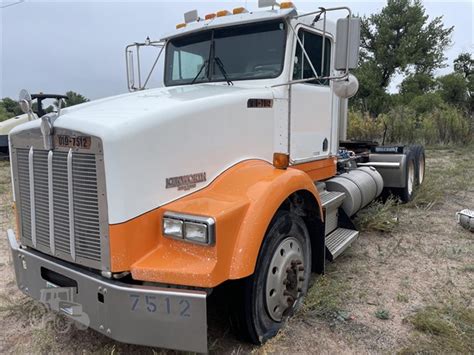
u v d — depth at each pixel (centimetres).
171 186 256
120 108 268
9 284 395
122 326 231
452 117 1617
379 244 495
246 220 253
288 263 307
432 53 3659
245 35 392
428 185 750
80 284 247
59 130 246
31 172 272
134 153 234
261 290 281
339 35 320
